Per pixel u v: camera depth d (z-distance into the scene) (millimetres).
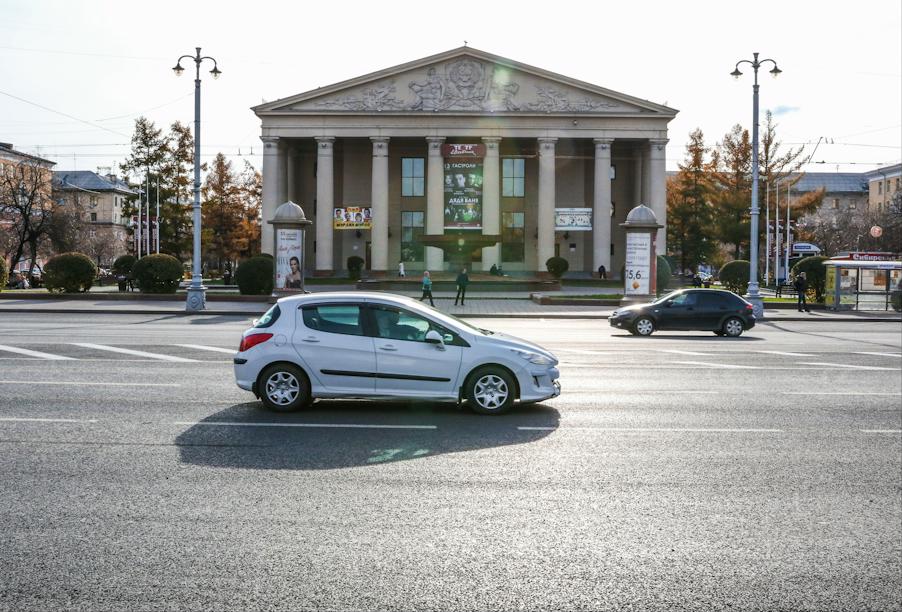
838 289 39062
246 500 6836
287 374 11062
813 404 12008
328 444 9086
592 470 7984
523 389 11039
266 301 39562
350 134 65812
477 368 11055
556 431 9930
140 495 6949
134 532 6000
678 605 4809
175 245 79062
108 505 6660
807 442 9367
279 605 4754
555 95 66062
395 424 10312
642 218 36594
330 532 6039
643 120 65812
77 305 36219
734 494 7164
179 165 79625
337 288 52688
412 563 5430
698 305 25484
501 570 5324
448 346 11086
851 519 6469
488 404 11031
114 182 128625
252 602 4797
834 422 10602
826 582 5180
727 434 9805
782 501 6957
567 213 65062
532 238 72062
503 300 43531
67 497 6875
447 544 5805
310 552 5617
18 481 7375
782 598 4926
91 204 113438
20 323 26750
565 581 5148
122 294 40062
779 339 24281
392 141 71562
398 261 71812
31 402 11562
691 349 20516
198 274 33875
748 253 82750
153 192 77938
